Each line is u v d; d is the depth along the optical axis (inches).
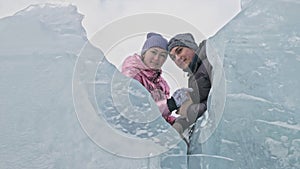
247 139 34.2
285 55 36.8
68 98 36.3
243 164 33.5
